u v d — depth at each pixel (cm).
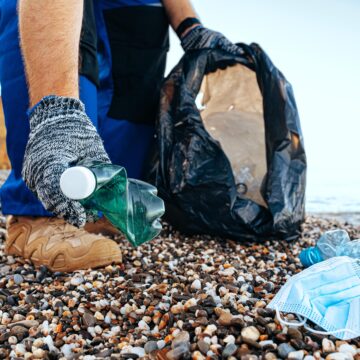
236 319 103
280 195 205
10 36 158
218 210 203
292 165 210
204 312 112
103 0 215
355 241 159
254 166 224
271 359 91
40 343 105
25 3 118
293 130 209
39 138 104
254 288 136
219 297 124
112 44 216
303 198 215
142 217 101
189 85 209
